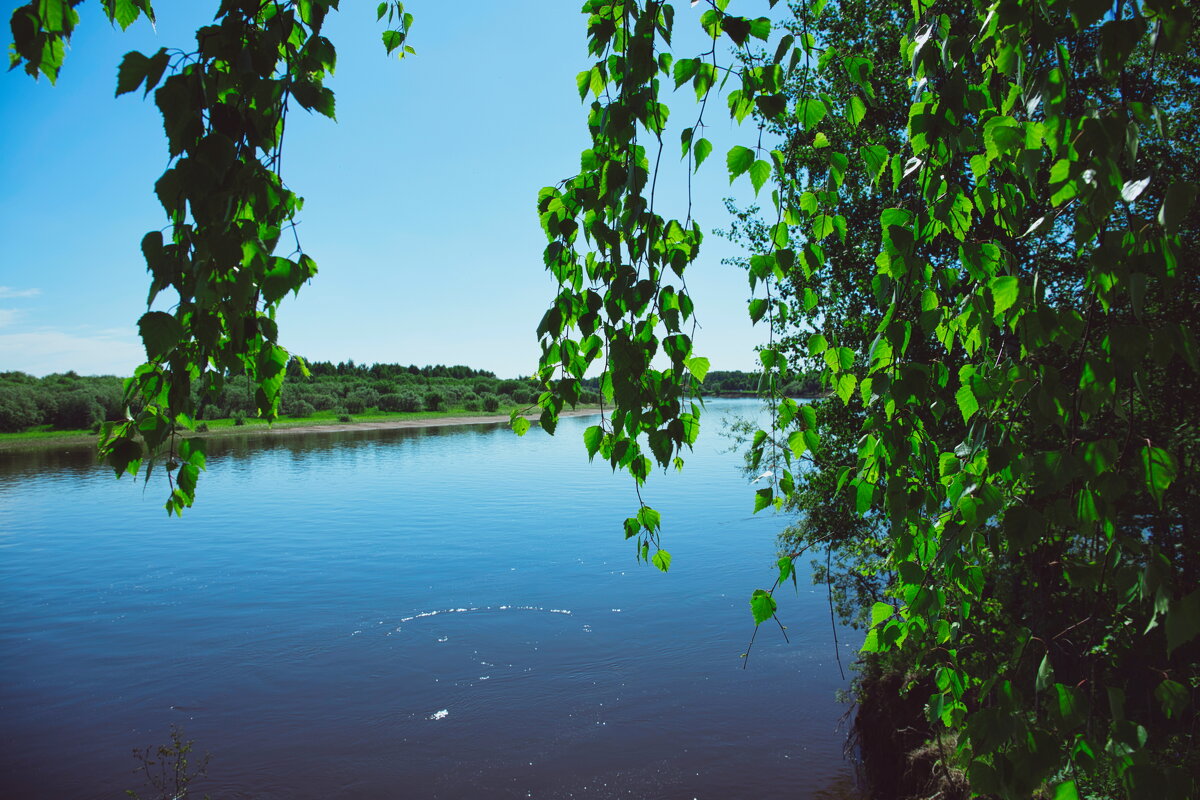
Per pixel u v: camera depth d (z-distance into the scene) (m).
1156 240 1.35
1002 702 1.63
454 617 17.48
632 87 1.94
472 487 38.47
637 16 2.00
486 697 13.16
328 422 82.94
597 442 2.42
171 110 1.49
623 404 2.01
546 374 2.40
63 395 55.25
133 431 1.71
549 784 10.31
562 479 41.19
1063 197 1.46
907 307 2.03
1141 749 1.40
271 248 1.75
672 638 15.93
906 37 2.07
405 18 3.37
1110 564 1.55
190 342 1.74
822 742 11.30
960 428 6.93
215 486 38.50
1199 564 5.46
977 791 1.60
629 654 15.12
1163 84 7.05
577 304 2.35
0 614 17.53
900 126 8.25
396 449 59.44
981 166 1.87
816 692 13.05
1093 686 1.53
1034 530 1.55
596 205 2.12
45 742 11.44
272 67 1.65
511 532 26.94
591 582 20.30
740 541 24.50
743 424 12.09
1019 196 1.86
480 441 67.75
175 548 24.28
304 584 20.20
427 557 23.23
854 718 11.31
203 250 1.49
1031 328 1.65
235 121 1.54
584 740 11.53
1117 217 1.91
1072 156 1.44
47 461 45.00
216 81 1.62
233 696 13.23
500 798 9.96
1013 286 1.68
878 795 9.34
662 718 12.26
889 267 1.87
